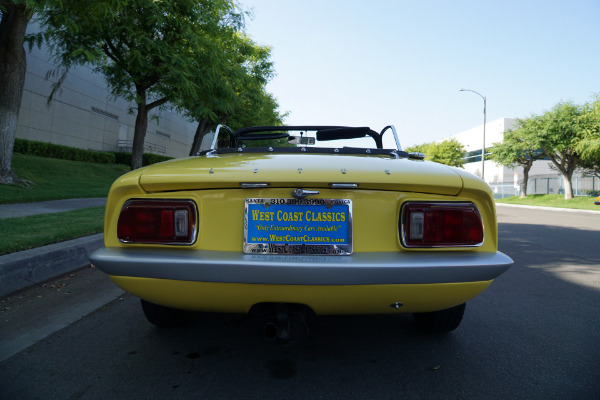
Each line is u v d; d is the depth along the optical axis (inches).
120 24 413.7
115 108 1104.8
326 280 68.0
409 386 80.8
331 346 100.1
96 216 270.2
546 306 138.1
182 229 73.9
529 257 236.2
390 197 75.6
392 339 105.3
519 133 1130.7
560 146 987.3
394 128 123.8
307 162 80.6
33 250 159.6
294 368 87.8
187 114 745.6
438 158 1807.3
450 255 73.2
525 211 735.7
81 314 120.6
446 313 100.7
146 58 424.2
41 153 753.0
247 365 88.9
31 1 234.4
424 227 74.6
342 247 73.5
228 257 70.3
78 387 78.8
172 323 107.6
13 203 342.6
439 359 93.6
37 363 89.0
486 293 154.8
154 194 76.1
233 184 73.7
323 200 74.0
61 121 893.8
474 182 77.1
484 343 103.8
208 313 123.3
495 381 83.5
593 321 122.6
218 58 487.5
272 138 144.5
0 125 401.7
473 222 75.9
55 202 366.9
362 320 119.7
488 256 74.1
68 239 190.2
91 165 837.2
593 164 1040.8
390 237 75.1
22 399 74.2
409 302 74.2
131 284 73.0
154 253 72.0
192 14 454.3
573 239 319.0
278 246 73.2
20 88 411.2
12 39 396.8
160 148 1362.0
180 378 82.8
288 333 73.5
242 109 860.6
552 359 94.7
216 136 119.2
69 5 276.2
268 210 74.1
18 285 141.9
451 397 76.9
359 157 91.2
